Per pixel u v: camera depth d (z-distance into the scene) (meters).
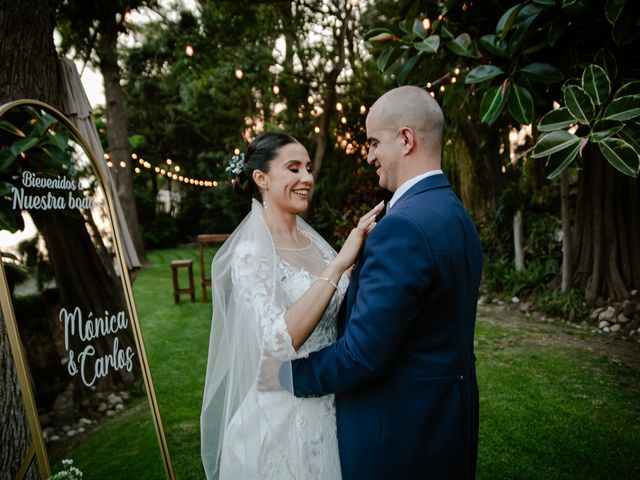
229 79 8.94
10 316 1.36
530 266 5.93
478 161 7.66
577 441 2.47
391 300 1.06
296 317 1.25
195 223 18.08
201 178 17.06
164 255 13.66
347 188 9.87
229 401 1.46
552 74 2.19
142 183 17.91
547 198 6.40
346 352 1.12
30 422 1.36
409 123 1.23
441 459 1.15
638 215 4.84
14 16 1.84
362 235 1.30
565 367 3.54
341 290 1.54
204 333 4.95
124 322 1.83
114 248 1.82
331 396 1.36
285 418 1.31
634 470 2.21
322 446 1.31
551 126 1.78
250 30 8.70
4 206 1.51
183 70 8.93
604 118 1.67
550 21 2.20
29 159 1.62
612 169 4.89
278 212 1.61
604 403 2.90
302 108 10.11
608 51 1.95
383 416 1.18
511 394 3.07
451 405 1.17
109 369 1.75
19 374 1.35
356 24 8.77
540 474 2.20
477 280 1.28
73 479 1.38
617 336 4.26
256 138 1.60
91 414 1.65
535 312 5.24
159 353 4.28
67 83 2.30
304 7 8.55
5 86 1.82
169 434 2.69
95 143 2.44
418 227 1.10
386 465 1.17
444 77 3.59
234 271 1.40
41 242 1.60
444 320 1.16
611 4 1.82
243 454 1.35
